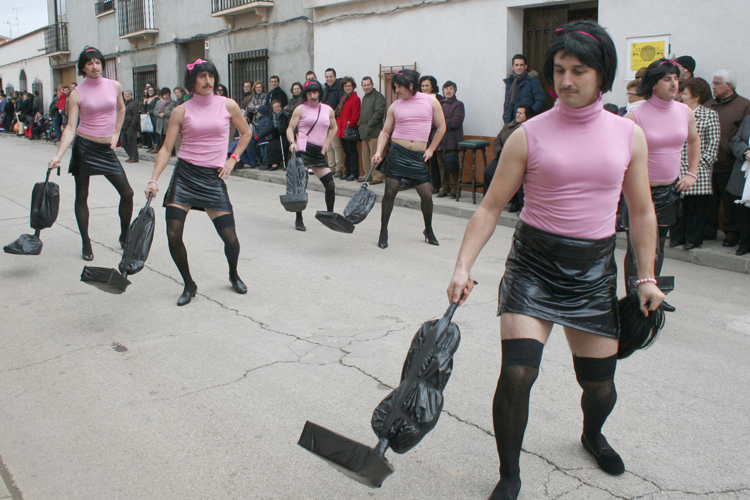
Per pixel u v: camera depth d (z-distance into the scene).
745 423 3.35
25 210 9.11
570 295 2.48
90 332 4.56
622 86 8.47
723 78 6.80
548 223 2.47
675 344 4.46
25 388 3.71
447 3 10.62
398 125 6.95
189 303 5.20
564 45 2.27
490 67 10.15
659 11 7.96
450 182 10.70
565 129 2.39
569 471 2.89
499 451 2.51
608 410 2.74
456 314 5.01
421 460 2.99
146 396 3.61
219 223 5.30
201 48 18.45
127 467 2.93
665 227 4.84
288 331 4.61
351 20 12.53
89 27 24.58
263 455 3.02
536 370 2.41
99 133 6.25
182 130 5.02
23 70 31.81
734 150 6.48
